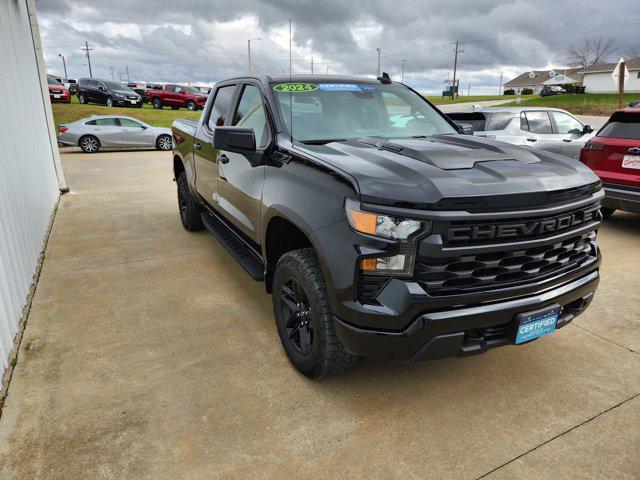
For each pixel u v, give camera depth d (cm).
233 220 358
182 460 205
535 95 6481
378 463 205
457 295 203
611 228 591
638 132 521
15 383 258
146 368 274
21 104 507
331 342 233
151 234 561
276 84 330
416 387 260
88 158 1427
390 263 202
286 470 201
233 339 310
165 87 2881
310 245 270
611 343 308
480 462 206
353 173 217
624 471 200
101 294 380
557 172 233
